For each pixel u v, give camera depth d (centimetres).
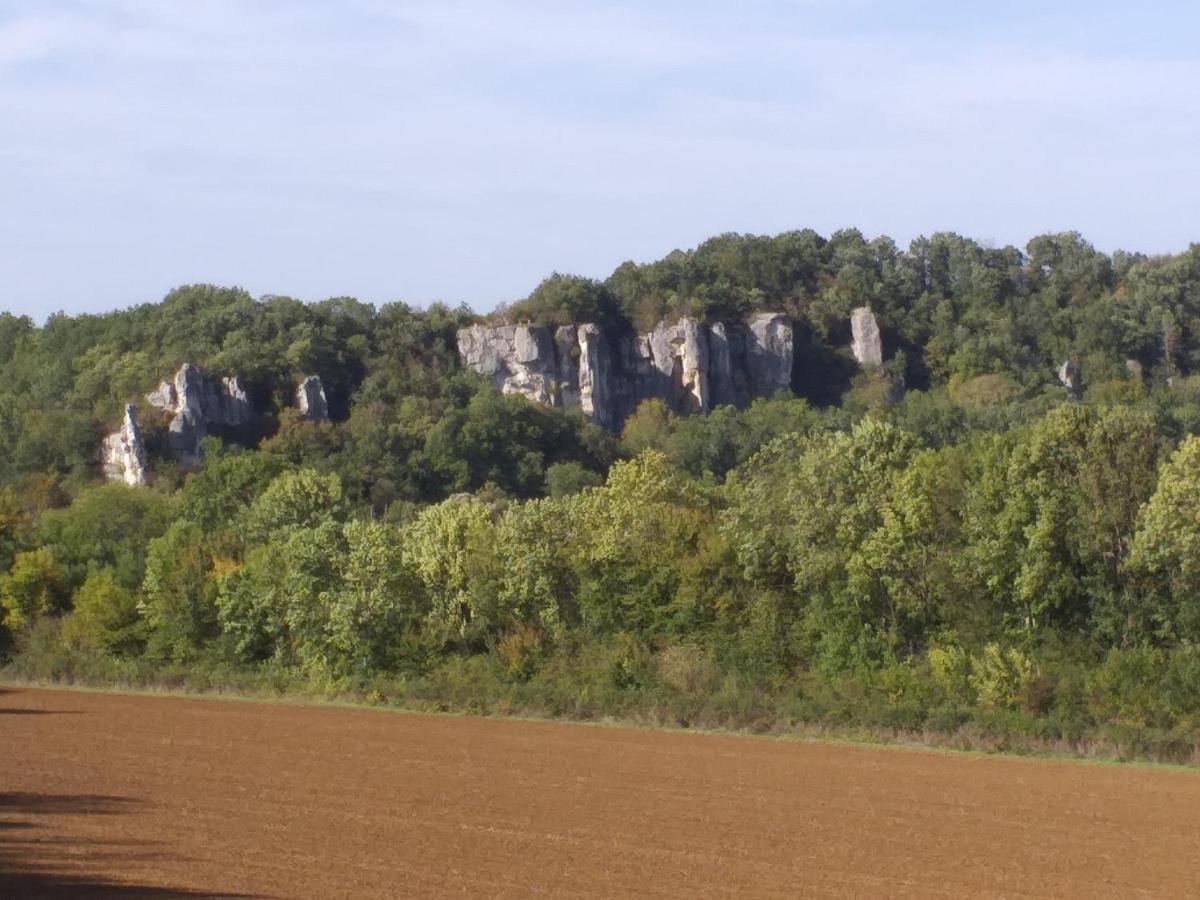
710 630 6122
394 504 11912
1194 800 3897
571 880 2797
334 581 6975
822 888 2770
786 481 6109
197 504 9956
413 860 2969
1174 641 5400
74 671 7406
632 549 6344
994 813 3669
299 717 5906
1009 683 5200
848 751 4900
